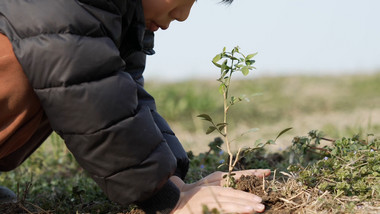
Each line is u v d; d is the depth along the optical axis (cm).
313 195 204
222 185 212
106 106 175
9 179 316
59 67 171
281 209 197
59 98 174
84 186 275
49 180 329
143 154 181
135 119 180
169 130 224
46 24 173
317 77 844
